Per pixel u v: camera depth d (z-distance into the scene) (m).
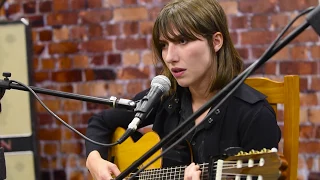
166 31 2.76
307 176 4.73
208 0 2.85
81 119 5.14
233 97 2.86
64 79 5.14
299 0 4.59
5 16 5.18
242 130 2.80
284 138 2.92
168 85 2.54
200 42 2.75
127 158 3.26
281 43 1.93
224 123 2.85
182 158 2.92
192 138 2.92
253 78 3.07
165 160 2.94
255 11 4.70
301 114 4.71
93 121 3.55
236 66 2.97
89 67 5.09
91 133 3.46
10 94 4.61
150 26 4.94
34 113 4.65
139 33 4.97
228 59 2.88
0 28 4.56
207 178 2.43
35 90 2.55
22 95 4.61
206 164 2.48
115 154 3.35
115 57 5.04
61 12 5.09
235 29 4.76
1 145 4.66
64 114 5.17
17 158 4.68
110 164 3.14
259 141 2.73
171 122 3.11
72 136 5.17
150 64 4.97
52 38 5.13
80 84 5.12
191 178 2.39
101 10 5.02
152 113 3.28
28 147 4.66
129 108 2.45
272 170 2.08
